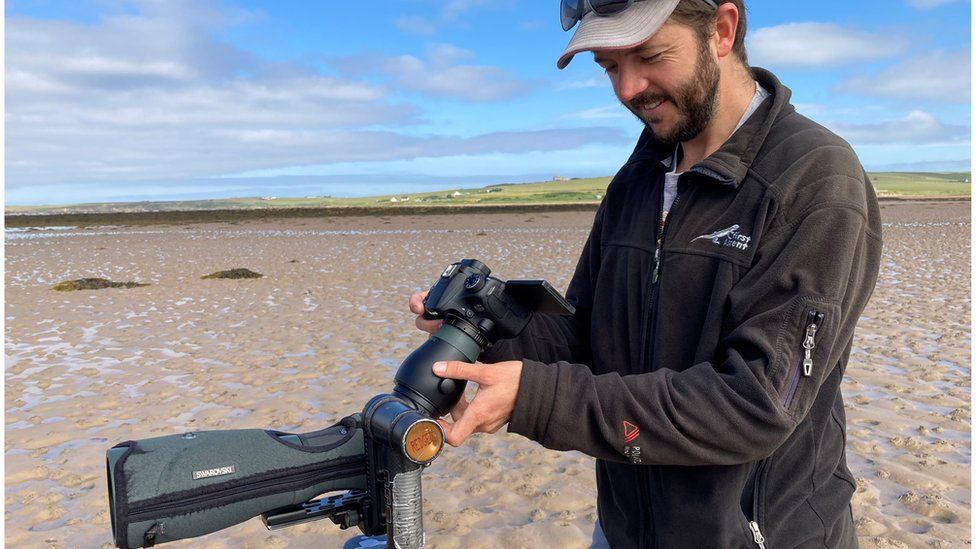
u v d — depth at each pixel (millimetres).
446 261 14609
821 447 1460
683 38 1331
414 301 1563
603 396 1193
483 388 1214
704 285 1410
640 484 1549
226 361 6359
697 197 1454
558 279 11492
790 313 1217
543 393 1191
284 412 4914
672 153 1634
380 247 18688
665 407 1188
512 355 1621
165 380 5770
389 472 1181
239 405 5090
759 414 1166
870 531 3039
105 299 10109
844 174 1313
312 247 19047
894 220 27172
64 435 4512
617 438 1194
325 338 7195
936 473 3590
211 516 1130
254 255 16984
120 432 4578
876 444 3988
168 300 9938
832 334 1215
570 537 3115
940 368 5457
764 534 1397
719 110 1471
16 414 4957
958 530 3021
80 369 6160
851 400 4773
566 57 1396
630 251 1602
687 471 1415
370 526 1278
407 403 1216
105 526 3316
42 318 8641
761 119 1426
